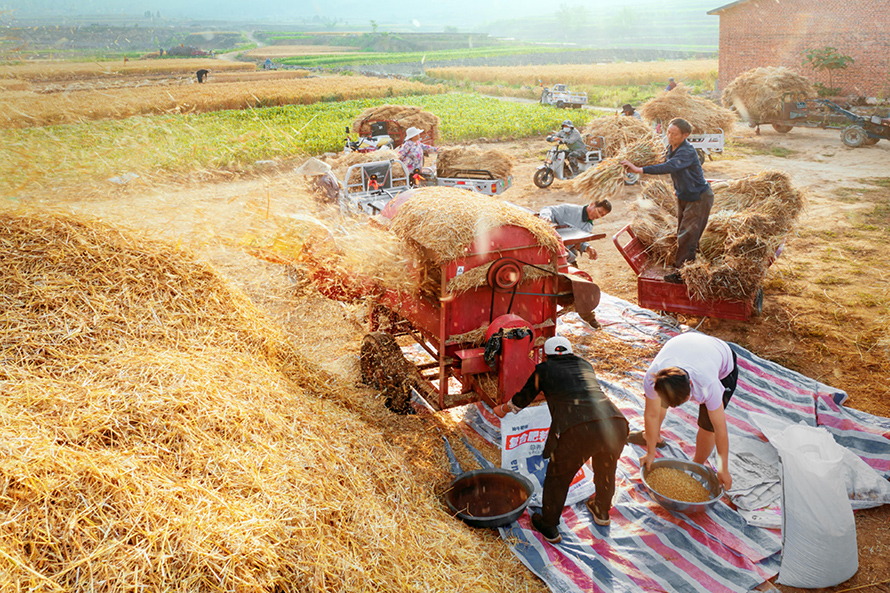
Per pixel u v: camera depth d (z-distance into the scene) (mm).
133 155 14008
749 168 14945
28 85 29203
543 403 5051
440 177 11578
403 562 3057
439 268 4352
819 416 4797
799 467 3338
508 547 3594
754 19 28453
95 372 3340
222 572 2434
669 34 179000
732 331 6492
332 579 2719
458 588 3074
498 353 4199
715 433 3760
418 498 3699
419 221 4355
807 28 26812
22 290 3643
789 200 6855
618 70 51406
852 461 4113
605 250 9453
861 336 6184
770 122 20297
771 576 3434
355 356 5559
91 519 2443
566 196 12867
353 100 36438
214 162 15633
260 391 3701
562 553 3557
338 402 4457
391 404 4766
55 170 9336
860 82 25688
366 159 9914
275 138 19406
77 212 4559
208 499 2758
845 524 3279
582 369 3666
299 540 2771
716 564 3479
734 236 6316
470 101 34344
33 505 2389
